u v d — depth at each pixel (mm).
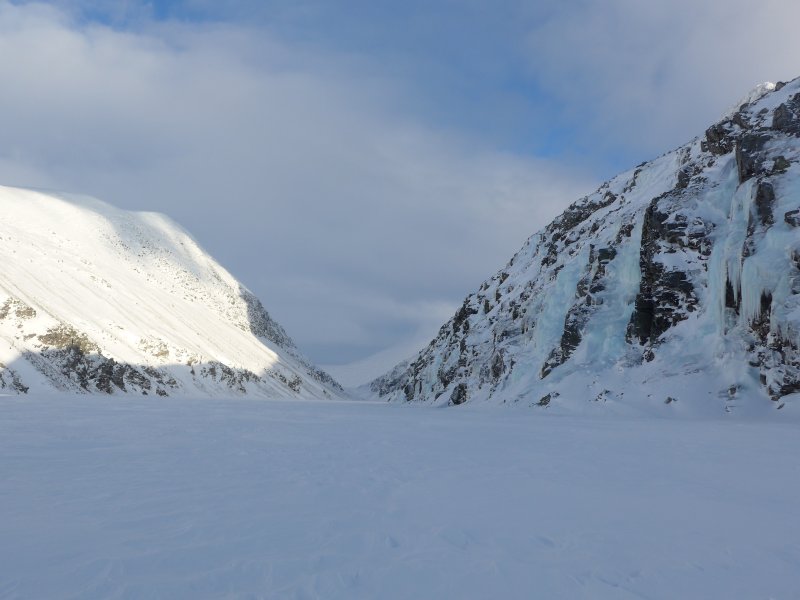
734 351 31859
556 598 5414
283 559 6234
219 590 5289
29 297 90938
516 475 12125
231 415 33094
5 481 10461
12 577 5438
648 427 24188
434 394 71938
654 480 11609
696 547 7059
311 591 5348
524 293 60438
